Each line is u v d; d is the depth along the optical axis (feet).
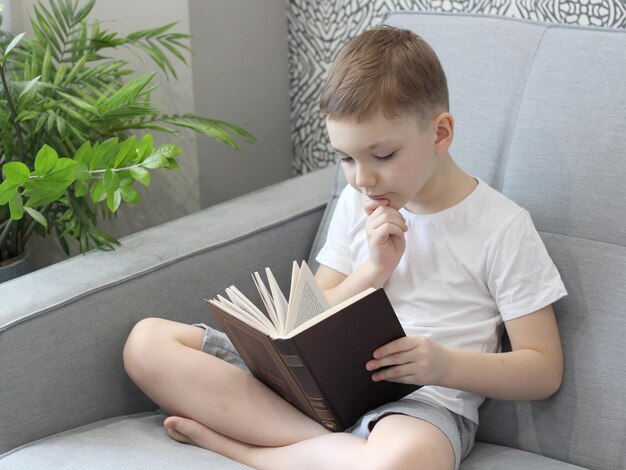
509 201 4.70
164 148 4.97
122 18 6.72
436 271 4.73
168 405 4.60
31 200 4.79
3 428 4.39
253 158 7.31
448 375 4.22
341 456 4.08
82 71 6.21
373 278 4.70
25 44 6.28
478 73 5.17
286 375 4.15
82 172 4.87
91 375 4.66
